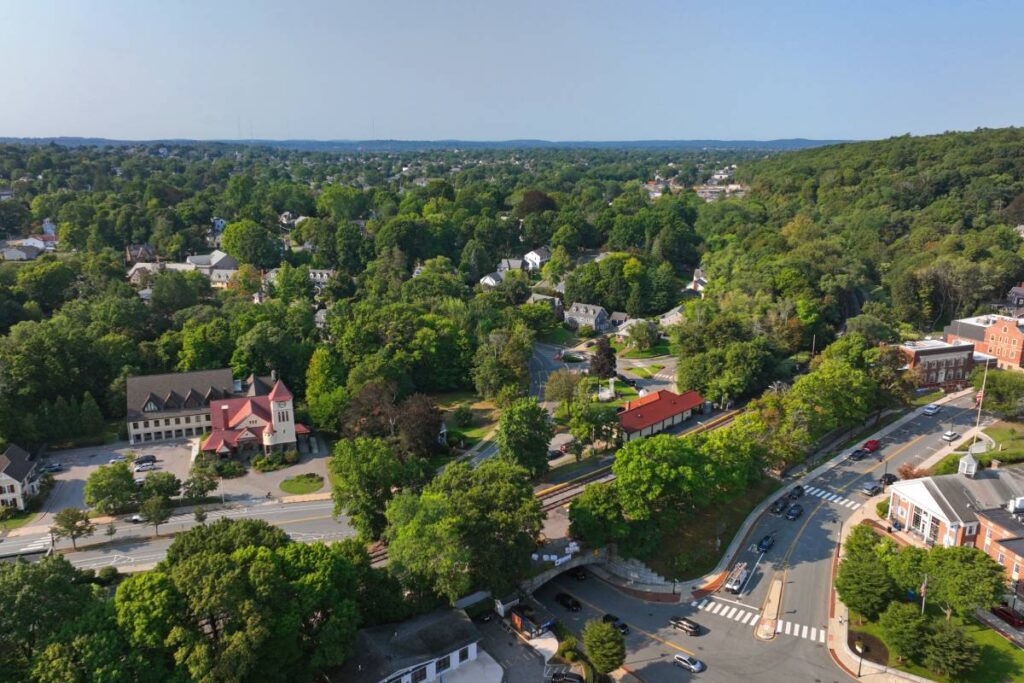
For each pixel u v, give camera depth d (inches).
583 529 3841.0
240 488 4694.9
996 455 4985.2
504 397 6028.5
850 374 5561.0
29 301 7032.5
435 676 2955.2
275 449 5187.0
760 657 3243.1
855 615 3560.5
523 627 3324.3
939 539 4025.6
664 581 3846.0
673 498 4089.6
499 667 3046.3
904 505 4320.9
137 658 2431.1
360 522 3799.2
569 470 4923.7
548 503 4421.8
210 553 2768.2
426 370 6619.1
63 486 4697.3
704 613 3582.7
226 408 5398.6
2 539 4008.4
